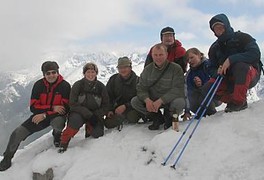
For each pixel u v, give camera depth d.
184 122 2.73
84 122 2.86
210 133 2.37
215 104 2.93
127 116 3.01
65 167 2.57
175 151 2.30
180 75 2.72
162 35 3.16
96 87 2.91
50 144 3.00
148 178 2.20
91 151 2.65
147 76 2.77
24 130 2.85
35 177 2.62
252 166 2.00
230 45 2.62
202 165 2.14
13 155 2.85
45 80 2.92
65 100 2.91
